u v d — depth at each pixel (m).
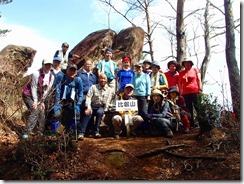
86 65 8.73
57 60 8.50
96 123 8.10
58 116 7.70
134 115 8.29
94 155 6.66
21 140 6.67
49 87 7.72
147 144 7.37
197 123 8.91
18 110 8.51
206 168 6.17
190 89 8.87
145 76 8.80
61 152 6.46
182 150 6.88
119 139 7.89
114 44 15.68
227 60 11.16
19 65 11.23
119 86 9.13
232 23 11.37
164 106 8.30
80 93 7.93
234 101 8.39
